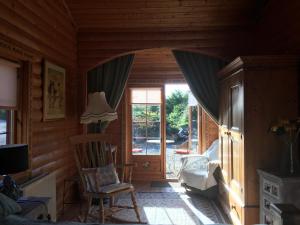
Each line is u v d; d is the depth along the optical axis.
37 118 3.35
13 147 2.21
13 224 1.75
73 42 4.60
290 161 2.92
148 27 4.61
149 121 6.33
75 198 4.75
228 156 3.95
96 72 4.93
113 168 4.04
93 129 4.85
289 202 2.63
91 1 4.12
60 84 3.98
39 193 3.03
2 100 2.77
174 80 6.14
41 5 3.42
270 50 3.95
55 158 3.89
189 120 6.47
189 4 4.16
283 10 3.52
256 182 3.22
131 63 4.95
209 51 4.59
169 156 6.86
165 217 4.03
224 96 4.24
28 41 3.10
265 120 3.23
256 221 3.21
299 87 3.22
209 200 4.82
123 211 4.26
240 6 4.18
